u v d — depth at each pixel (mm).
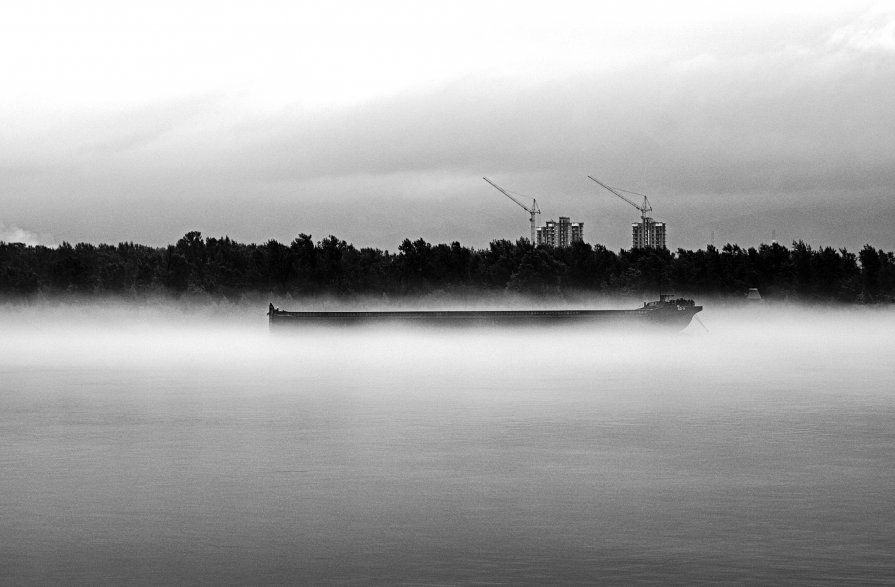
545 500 43969
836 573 34188
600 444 58375
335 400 84250
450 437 61438
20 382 106000
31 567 35562
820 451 55625
